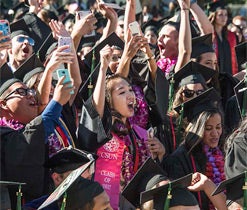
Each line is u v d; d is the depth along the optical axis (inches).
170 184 353.1
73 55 386.6
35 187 356.8
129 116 405.1
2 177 355.6
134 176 367.6
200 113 438.6
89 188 328.8
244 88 470.9
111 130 399.9
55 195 326.3
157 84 452.8
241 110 485.1
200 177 400.5
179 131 450.9
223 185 372.5
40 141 355.9
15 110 379.6
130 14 504.7
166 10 894.4
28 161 354.9
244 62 564.4
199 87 475.5
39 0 585.3
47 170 362.9
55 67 384.2
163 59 525.3
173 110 466.6
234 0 976.9
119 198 390.9
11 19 684.1
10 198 355.3
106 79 407.8
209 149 436.8
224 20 647.8
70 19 649.0
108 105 403.9
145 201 357.1
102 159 392.5
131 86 418.0
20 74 439.8
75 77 431.5
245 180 369.7
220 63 642.8
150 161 367.9
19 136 356.8
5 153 355.9
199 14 561.6
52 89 422.0
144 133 421.7
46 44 509.4
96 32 641.6
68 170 350.6
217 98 450.3
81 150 363.6
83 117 391.5
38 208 327.9
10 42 385.7
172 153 432.8
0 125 378.0
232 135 413.7
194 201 357.7
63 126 395.5
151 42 637.3
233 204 382.9
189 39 501.7
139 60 484.1
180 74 486.9
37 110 386.6
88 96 438.3
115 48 470.6
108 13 522.0
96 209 328.5
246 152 404.2
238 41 684.7
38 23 573.9
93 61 483.2
